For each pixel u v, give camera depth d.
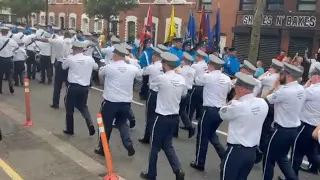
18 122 8.63
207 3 19.92
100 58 13.18
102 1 21.20
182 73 8.30
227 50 12.80
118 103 6.58
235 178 4.82
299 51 16.42
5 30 11.30
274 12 17.11
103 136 5.72
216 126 6.55
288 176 5.72
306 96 6.07
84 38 13.21
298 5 16.52
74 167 6.23
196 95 8.76
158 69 7.70
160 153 7.42
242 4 18.33
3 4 28.52
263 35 17.62
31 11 28.56
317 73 6.20
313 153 6.37
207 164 7.03
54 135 7.93
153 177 5.96
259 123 4.78
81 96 7.75
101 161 6.71
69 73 7.73
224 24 19.02
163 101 5.70
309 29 15.94
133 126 8.79
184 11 21.05
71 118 8.00
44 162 6.38
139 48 13.88
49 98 11.55
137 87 14.28
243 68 7.29
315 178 6.67
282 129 5.63
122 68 6.56
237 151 4.76
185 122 8.38
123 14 25.33
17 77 13.09
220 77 6.42
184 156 7.32
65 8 32.41
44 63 13.64
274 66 7.23
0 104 10.31
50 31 14.93
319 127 4.02
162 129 5.73
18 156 6.58
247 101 4.74
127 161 6.83
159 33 22.80
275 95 5.60
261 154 7.12
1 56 11.40
